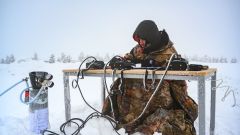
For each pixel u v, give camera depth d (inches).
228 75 224.5
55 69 280.1
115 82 81.4
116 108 82.2
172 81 71.4
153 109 73.5
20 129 82.7
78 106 112.0
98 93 165.6
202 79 55.2
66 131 76.9
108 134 75.4
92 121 83.7
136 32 78.5
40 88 77.2
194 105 68.5
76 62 349.7
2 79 227.8
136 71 64.1
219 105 127.4
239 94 153.0
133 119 75.6
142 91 75.6
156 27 77.5
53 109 120.5
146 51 78.7
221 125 91.3
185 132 62.7
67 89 80.0
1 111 116.6
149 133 70.1
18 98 152.6
